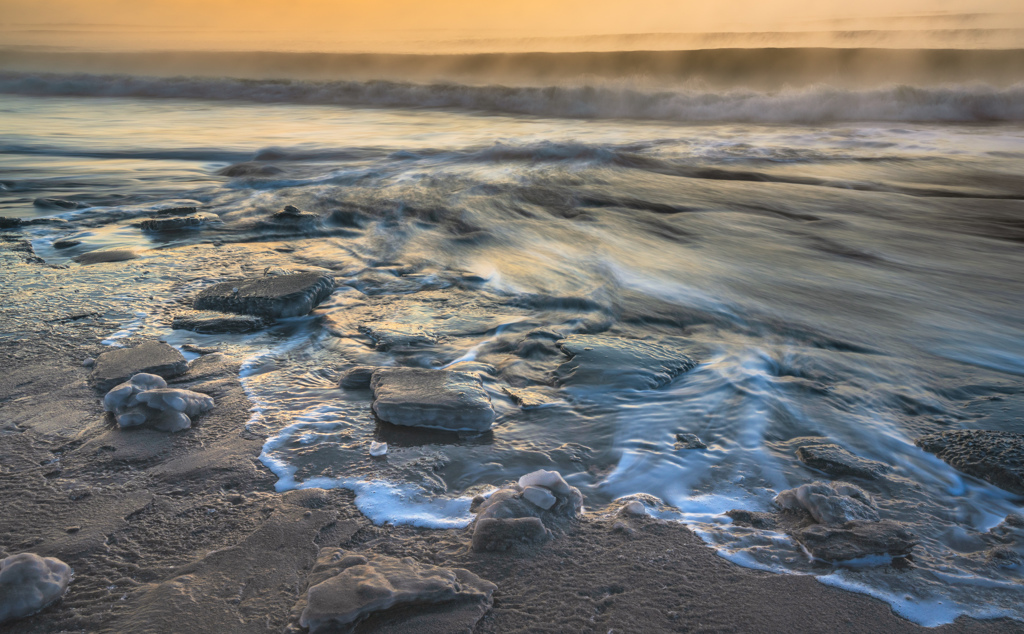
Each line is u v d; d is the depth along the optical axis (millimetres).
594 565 2115
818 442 2893
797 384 3482
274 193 8680
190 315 4332
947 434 2932
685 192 8867
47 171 10531
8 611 1862
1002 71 21109
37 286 4902
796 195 8758
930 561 2133
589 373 3523
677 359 3736
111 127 16406
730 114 18812
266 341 4031
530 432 3004
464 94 21828
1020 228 7090
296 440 2891
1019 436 2863
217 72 31141
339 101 23297
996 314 4664
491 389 3400
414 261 5836
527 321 4379
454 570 2066
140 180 9797
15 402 3174
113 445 2812
